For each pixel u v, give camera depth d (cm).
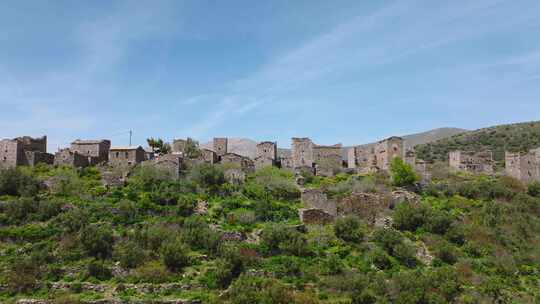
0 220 9219
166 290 7706
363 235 9669
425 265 9019
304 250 8912
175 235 8969
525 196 12212
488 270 9075
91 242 8431
